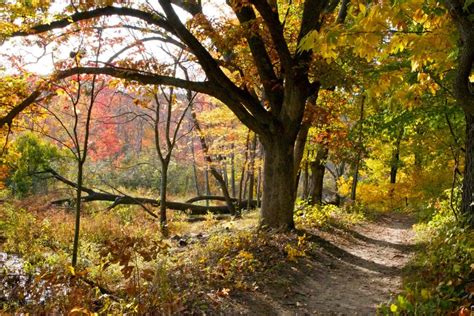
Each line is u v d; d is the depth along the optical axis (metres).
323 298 7.49
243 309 6.51
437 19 4.82
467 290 4.86
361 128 14.83
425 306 4.72
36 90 9.33
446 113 10.32
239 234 11.12
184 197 33.97
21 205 19.00
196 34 11.67
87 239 12.54
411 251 11.89
